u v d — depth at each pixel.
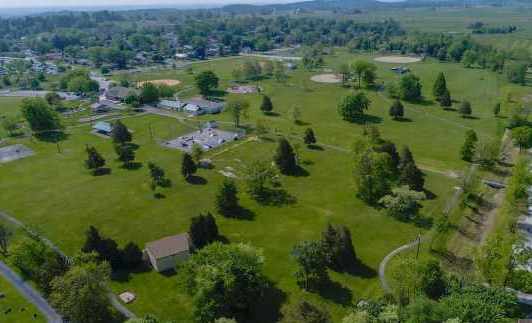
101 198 103.12
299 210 95.44
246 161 122.81
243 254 65.81
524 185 89.00
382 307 58.50
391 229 86.75
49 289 68.31
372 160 96.56
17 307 67.62
